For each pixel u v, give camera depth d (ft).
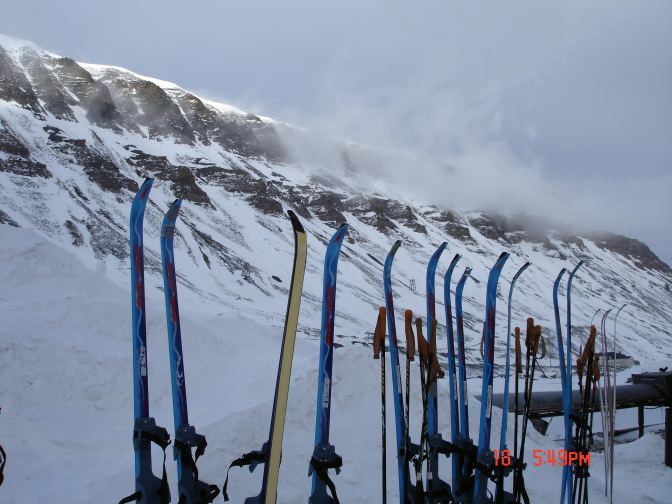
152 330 42.80
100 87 594.24
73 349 36.35
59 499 24.66
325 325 18.84
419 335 21.52
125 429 33.22
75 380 34.65
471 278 522.88
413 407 37.11
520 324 398.21
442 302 423.64
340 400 35.78
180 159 572.10
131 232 18.03
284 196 579.07
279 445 16.51
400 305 392.27
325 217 577.02
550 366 250.98
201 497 17.71
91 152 440.04
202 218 441.27
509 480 33.37
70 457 29.45
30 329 36.45
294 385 34.71
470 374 205.46
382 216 623.77
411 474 30.58
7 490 25.14
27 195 338.34
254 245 434.71
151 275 286.05
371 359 39.11
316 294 360.69
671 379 79.92
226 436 28.40
